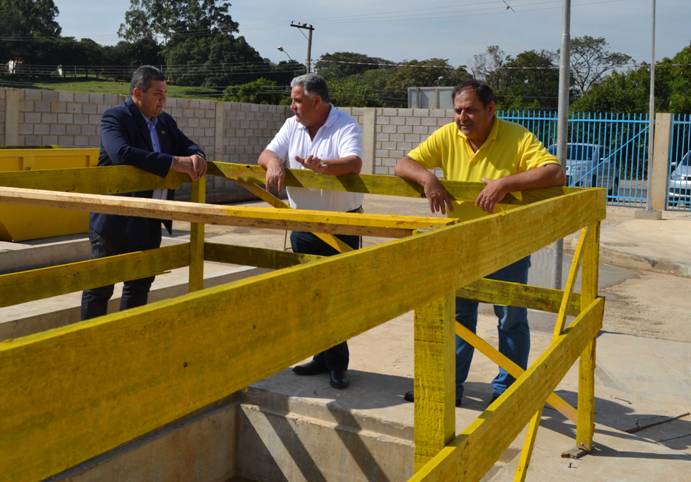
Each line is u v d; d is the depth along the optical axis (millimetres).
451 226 1933
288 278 1312
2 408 873
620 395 4352
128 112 4223
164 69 98312
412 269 1702
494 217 2168
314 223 2676
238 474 4230
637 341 5535
